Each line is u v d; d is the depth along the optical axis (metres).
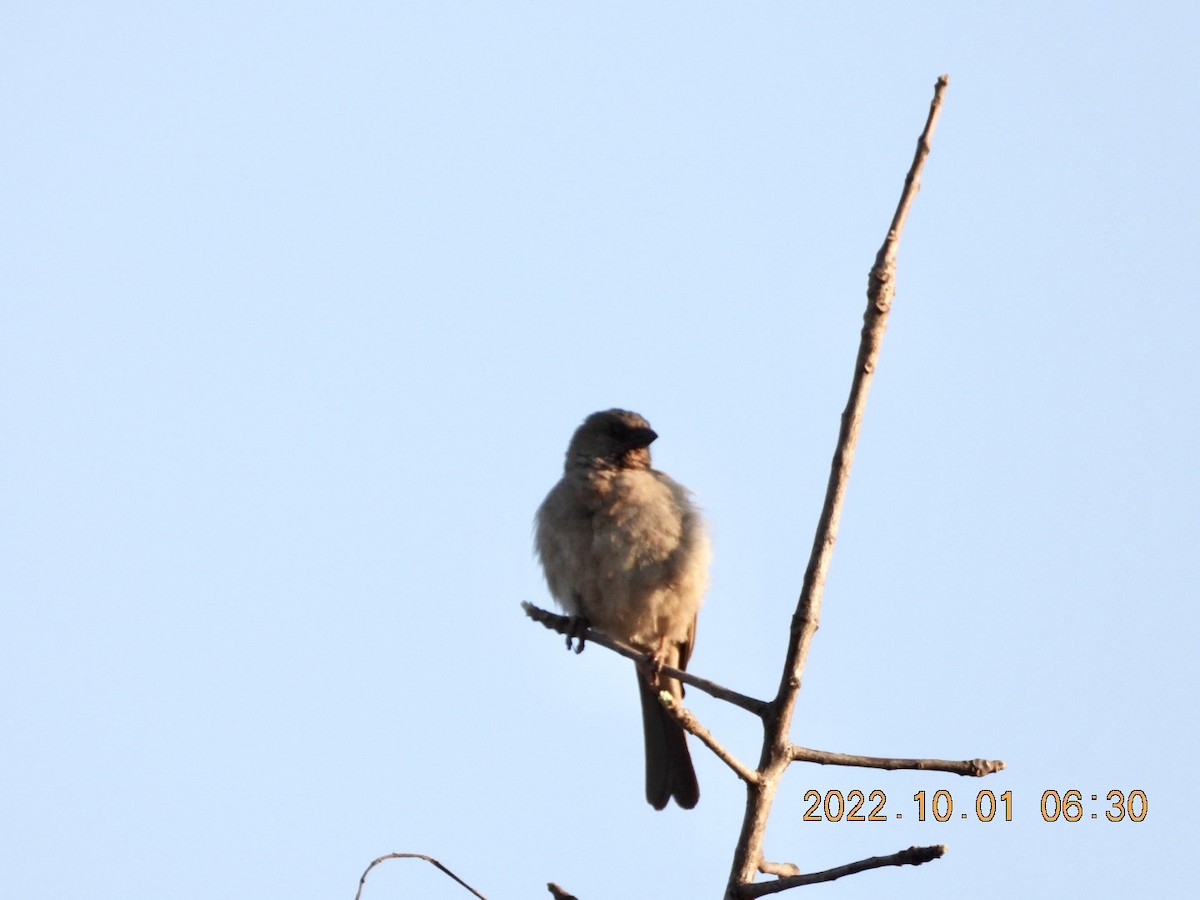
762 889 6.65
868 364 6.75
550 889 7.71
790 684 6.95
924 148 6.81
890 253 6.73
